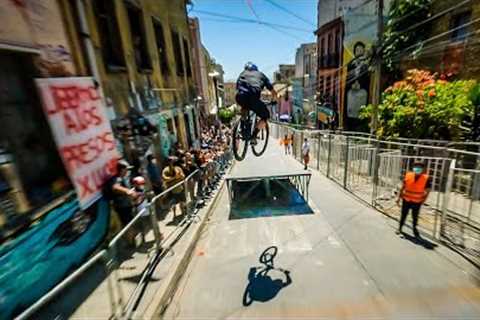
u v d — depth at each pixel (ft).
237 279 15.44
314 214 25.20
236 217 25.40
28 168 12.07
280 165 53.72
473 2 35.94
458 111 30.04
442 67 41.60
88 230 15.08
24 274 10.85
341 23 66.18
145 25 25.67
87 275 14.14
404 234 19.75
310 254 17.94
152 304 12.26
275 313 12.59
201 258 18.01
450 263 15.81
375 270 15.60
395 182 25.68
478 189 17.63
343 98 66.18
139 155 22.15
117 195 17.01
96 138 16.39
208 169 32.09
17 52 11.69
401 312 12.28
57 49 13.93
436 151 28.53
